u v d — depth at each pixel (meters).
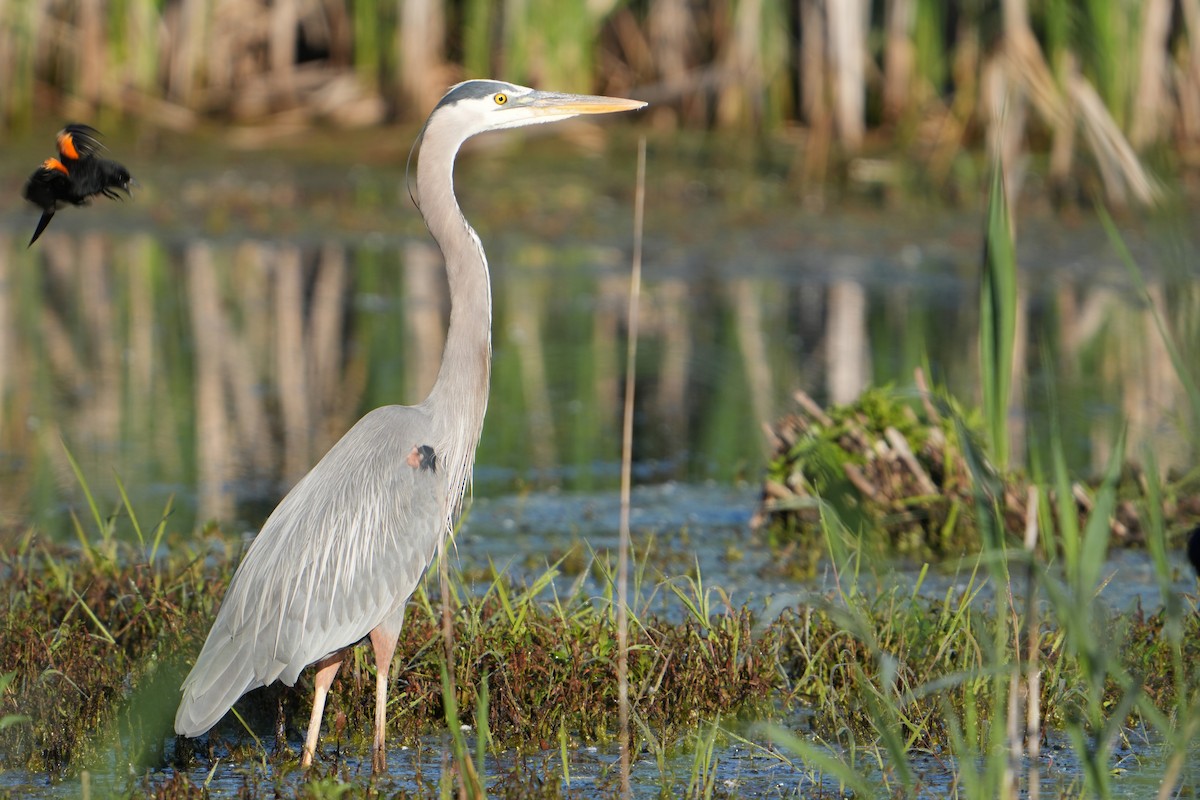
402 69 29.11
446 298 22.06
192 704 7.34
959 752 6.76
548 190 27.23
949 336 19.47
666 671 8.66
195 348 18.80
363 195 27.47
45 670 8.12
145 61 29.47
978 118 27.77
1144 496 11.96
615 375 18.02
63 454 14.30
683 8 29.28
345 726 8.31
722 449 15.14
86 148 7.60
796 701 8.77
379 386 16.98
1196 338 6.80
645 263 23.84
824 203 26.77
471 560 11.39
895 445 12.04
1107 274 22.70
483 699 6.67
